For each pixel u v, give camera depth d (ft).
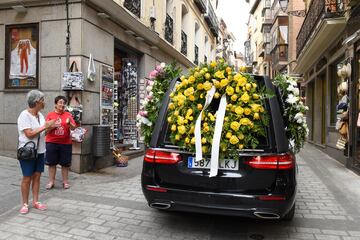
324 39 37.68
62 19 25.54
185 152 13.26
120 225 14.98
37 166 16.34
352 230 15.07
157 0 43.11
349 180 25.66
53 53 25.79
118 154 28.76
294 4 74.33
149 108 15.44
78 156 24.77
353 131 29.30
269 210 12.41
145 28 35.83
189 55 61.46
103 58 28.45
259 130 12.82
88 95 25.91
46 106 25.95
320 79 49.60
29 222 14.96
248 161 12.69
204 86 13.34
